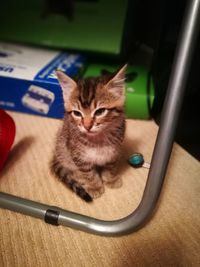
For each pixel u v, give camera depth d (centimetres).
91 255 23
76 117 26
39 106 42
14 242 24
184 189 30
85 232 25
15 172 32
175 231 25
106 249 23
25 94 41
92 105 25
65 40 48
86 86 26
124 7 43
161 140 21
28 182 30
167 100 20
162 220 26
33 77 40
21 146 36
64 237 24
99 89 25
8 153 33
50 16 46
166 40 38
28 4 46
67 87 26
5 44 51
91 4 44
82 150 28
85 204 28
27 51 49
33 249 23
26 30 48
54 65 43
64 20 46
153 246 24
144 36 48
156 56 41
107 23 45
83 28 46
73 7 45
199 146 36
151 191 23
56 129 40
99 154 28
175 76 19
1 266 22
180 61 19
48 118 43
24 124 41
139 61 51
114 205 28
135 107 42
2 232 24
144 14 47
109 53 48
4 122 32
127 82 42
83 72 46
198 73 35
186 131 37
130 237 25
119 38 46
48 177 31
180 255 23
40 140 38
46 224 25
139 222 24
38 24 48
